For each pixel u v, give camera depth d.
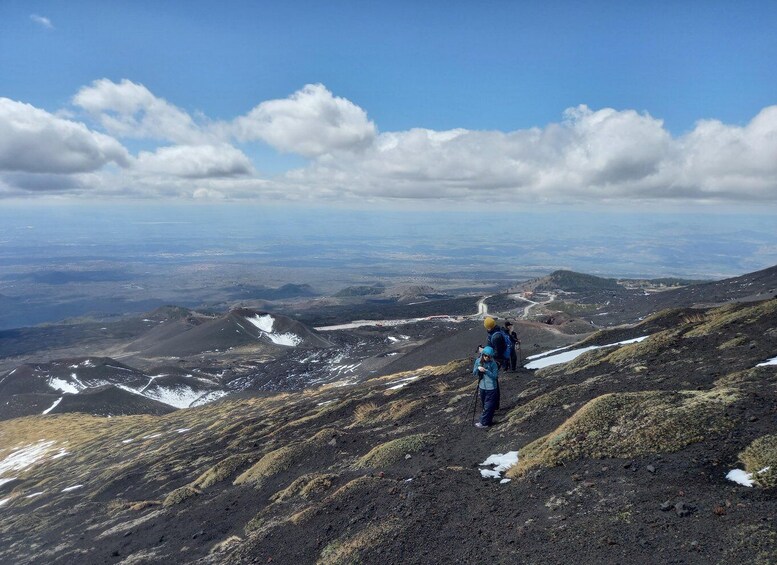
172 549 14.79
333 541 10.91
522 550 8.26
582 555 7.53
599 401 12.77
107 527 20.02
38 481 51.97
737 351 15.59
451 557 8.82
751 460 8.72
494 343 16.09
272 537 12.36
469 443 14.63
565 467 10.88
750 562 6.23
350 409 27.89
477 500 10.66
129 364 195.75
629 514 8.20
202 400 139.88
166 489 24.41
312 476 16.06
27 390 135.75
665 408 11.54
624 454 10.51
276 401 67.06
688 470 9.16
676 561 6.71
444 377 29.00
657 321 26.97
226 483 20.59
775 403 10.53
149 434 66.19
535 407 15.41
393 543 9.81
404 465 14.41
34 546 21.36
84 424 97.75
